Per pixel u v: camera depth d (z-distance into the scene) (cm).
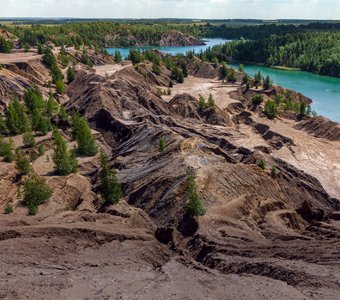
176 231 4228
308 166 8331
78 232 3850
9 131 8881
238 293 2455
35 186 5284
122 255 3441
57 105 10525
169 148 6794
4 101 10694
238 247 3691
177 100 12619
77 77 13900
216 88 16150
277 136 9925
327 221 4903
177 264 3409
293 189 6425
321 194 6856
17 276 2491
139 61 18838
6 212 4922
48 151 8181
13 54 16962
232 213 4634
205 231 4100
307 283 2669
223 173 5566
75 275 2650
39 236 3694
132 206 5378
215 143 9131
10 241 3419
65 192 5903
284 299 2348
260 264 3102
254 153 7912
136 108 10594
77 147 8331
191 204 4453
